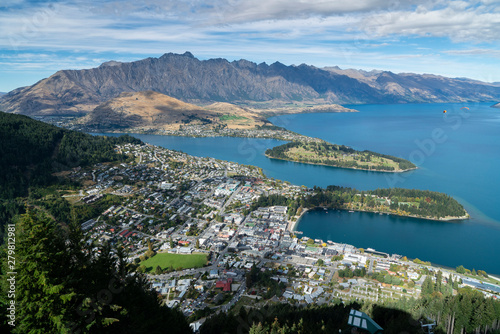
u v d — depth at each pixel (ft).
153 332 232.53
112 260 230.89
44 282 167.84
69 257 191.93
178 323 279.28
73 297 180.24
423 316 385.91
